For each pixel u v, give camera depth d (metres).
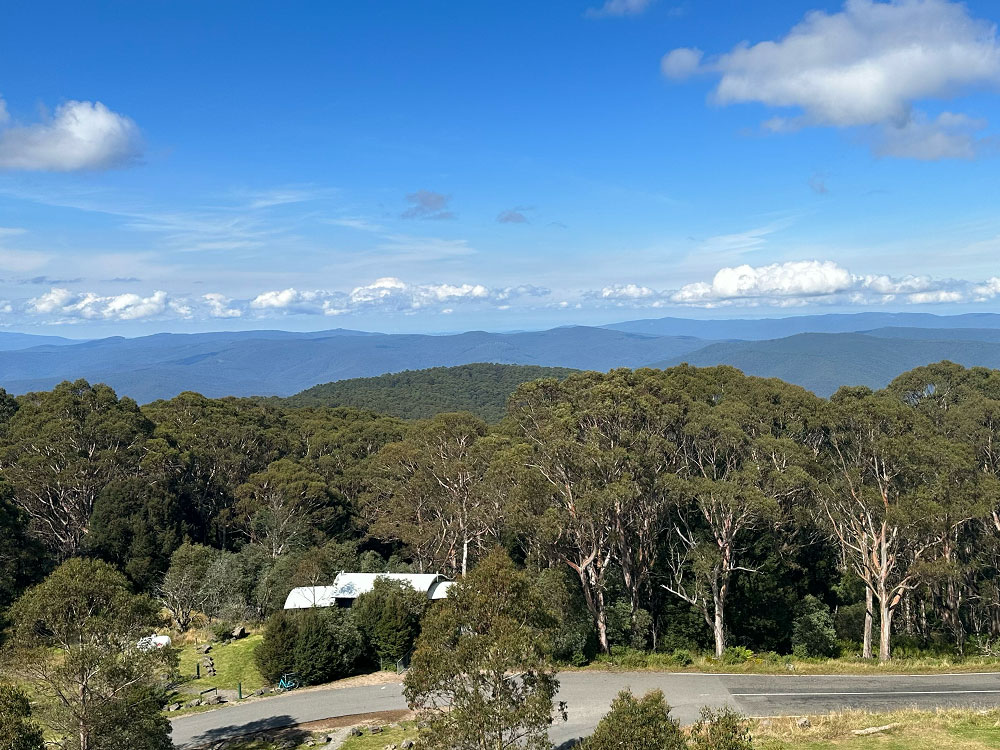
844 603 50.88
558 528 40.22
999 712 27.70
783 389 55.06
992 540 46.56
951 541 44.59
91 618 21.69
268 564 55.56
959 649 44.81
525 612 20.84
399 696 34.59
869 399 48.69
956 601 47.69
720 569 42.25
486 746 19.02
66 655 20.98
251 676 38.91
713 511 41.94
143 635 23.28
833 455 49.44
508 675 21.05
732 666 37.25
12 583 50.97
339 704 33.72
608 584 44.91
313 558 51.94
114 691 21.39
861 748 24.61
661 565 46.72
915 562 39.62
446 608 20.80
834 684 33.88
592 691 33.69
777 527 45.53
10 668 21.06
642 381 51.97
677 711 30.48
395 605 39.94
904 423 44.72
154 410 88.88
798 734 26.41
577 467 41.84
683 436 46.34
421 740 20.09
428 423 70.12
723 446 44.28
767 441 42.88
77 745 21.45
